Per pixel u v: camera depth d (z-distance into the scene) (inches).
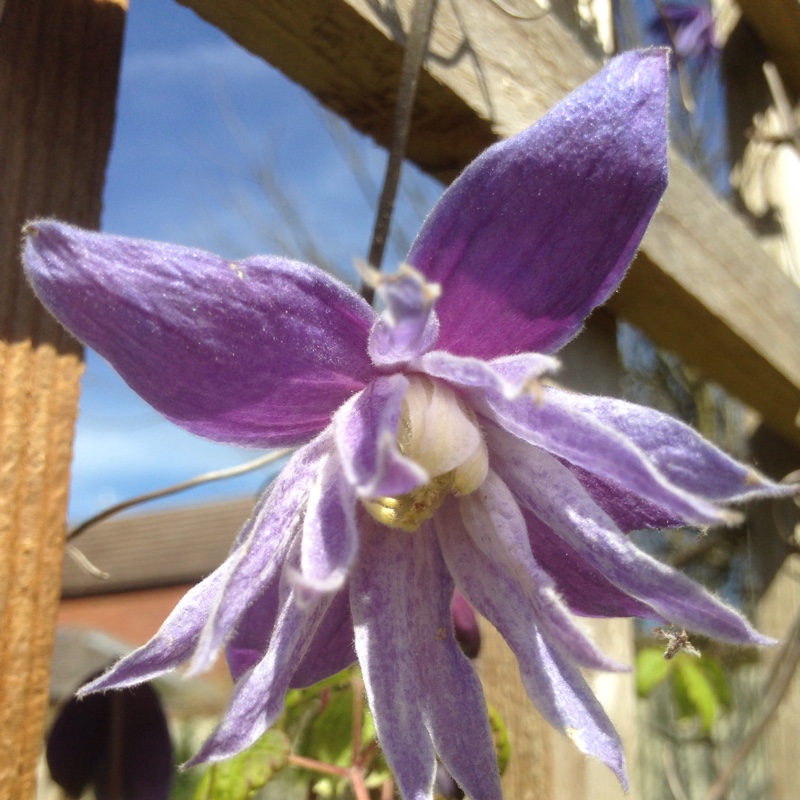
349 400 3.8
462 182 3.7
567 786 5.9
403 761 3.8
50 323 4.2
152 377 3.4
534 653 3.9
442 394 3.9
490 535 4.0
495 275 3.8
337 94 5.5
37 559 4.0
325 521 3.6
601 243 3.8
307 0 4.8
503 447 4.0
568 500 3.9
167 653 3.5
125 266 3.3
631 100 3.7
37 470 4.1
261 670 3.6
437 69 5.3
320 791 6.8
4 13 4.2
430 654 4.1
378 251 4.5
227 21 5.0
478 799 3.9
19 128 4.2
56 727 4.9
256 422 3.8
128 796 4.8
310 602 3.2
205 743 3.5
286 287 3.6
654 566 3.6
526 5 6.0
